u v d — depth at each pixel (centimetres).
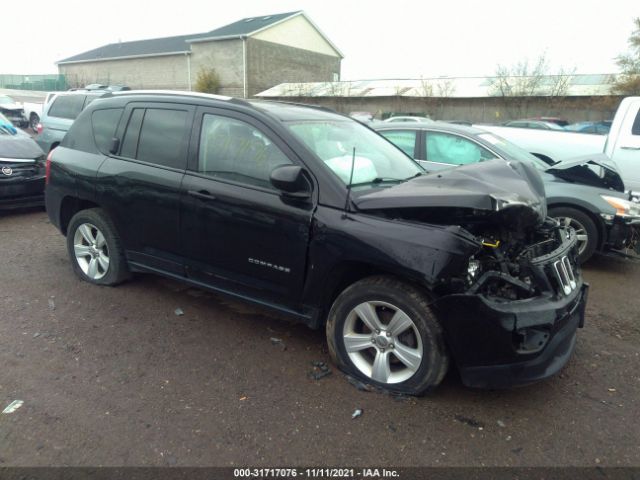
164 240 411
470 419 297
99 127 463
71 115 1106
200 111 396
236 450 267
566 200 580
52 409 295
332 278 333
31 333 386
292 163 346
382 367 320
